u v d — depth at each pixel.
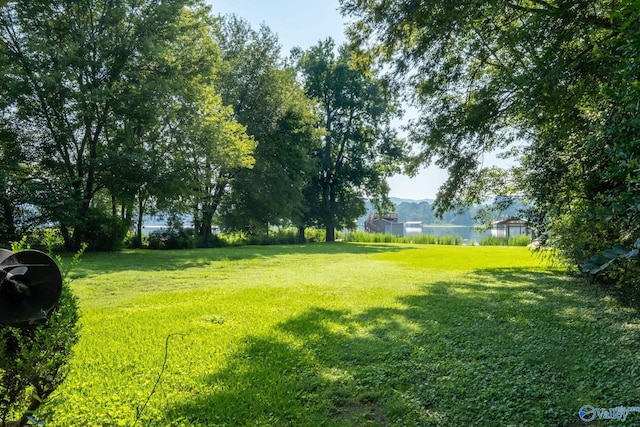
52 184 18.27
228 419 3.17
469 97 10.31
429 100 10.68
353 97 37.91
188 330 5.75
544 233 10.26
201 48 23.34
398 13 9.41
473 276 11.46
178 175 20.52
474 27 8.52
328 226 38.47
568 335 5.30
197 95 21.91
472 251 22.88
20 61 17.73
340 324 6.09
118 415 3.18
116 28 19.34
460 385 3.74
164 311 7.04
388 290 9.19
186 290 9.27
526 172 10.38
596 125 5.20
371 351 4.76
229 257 18.08
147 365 4.31
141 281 10.58
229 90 29.50
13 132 18.81
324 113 38.94
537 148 9.51
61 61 17.59
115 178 19.61
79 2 18.55
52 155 19.66
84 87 18.52
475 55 9.30
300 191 33.91
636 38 2.15
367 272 12.70
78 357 4.54
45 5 18.00
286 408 3.36
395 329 5.75
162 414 3.22
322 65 37.91
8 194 16.75
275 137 31.06
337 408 3.40
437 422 3.12
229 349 4.86
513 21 8.48
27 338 2.36
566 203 8.19
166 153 21.27
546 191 8.93
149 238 25.09
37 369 2.29
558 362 4.28
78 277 10.98
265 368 4.23
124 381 3.87
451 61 9.88
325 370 4.20
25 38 18.09
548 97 7.02
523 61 8.28
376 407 3.42
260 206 30.92
